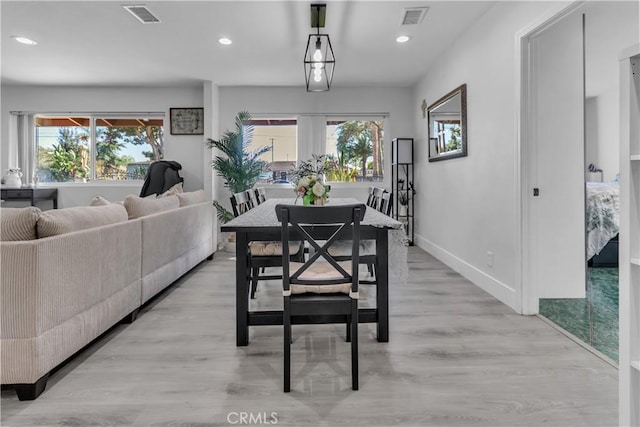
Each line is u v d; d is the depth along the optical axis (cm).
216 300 306
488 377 182
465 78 362
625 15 224
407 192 553
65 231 191
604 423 147
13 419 152
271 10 315
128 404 162
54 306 176
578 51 265
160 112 569
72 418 153
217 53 419
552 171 277
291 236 223
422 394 168
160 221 304
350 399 165
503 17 288
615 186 248
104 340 228
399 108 573
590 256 280
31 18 331
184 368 193
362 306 286
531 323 251
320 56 315
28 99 559
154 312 278
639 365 130
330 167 567
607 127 248
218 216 542
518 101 266
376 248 226
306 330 245
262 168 550
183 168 573
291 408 159
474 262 350
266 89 565
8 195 519
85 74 500
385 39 380
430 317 263
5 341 164
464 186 372
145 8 312
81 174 579
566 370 188
